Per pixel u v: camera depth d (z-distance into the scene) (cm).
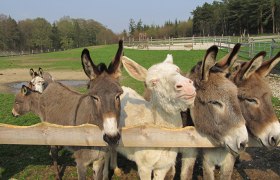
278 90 1230
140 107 420
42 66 2759
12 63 3192
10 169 556
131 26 9869
